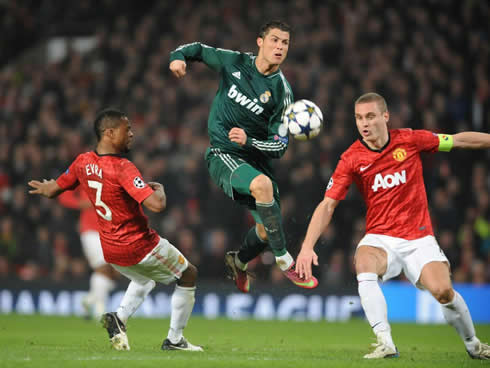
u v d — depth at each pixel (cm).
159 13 7638
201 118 6103
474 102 6041
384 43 6575
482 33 6731
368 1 6894
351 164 2017
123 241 1958
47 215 5528
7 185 5912
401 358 1892
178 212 5184
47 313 4550
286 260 2128
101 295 3706
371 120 1964
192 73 6644
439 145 2016
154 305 4500
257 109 2189
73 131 6469
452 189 5325
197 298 4581
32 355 1788
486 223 5022
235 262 2470
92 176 1953
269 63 2172
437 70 6238
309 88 5944
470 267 4719
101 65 7450
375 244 2008
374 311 1922
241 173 2084
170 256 1994
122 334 2009
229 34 6944
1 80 7681
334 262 4778
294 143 5444
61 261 4978
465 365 1753
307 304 4503
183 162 5816
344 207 4991
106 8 8288
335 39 6525
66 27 8412
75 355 1789
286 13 6975
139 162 5756
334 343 2728
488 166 5538
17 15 8506
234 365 1630
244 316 4525
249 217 5153
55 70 7494
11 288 4616
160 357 1742
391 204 1994
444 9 6894
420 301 4397
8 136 6612
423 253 1958
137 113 6444
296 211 4906
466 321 1952
